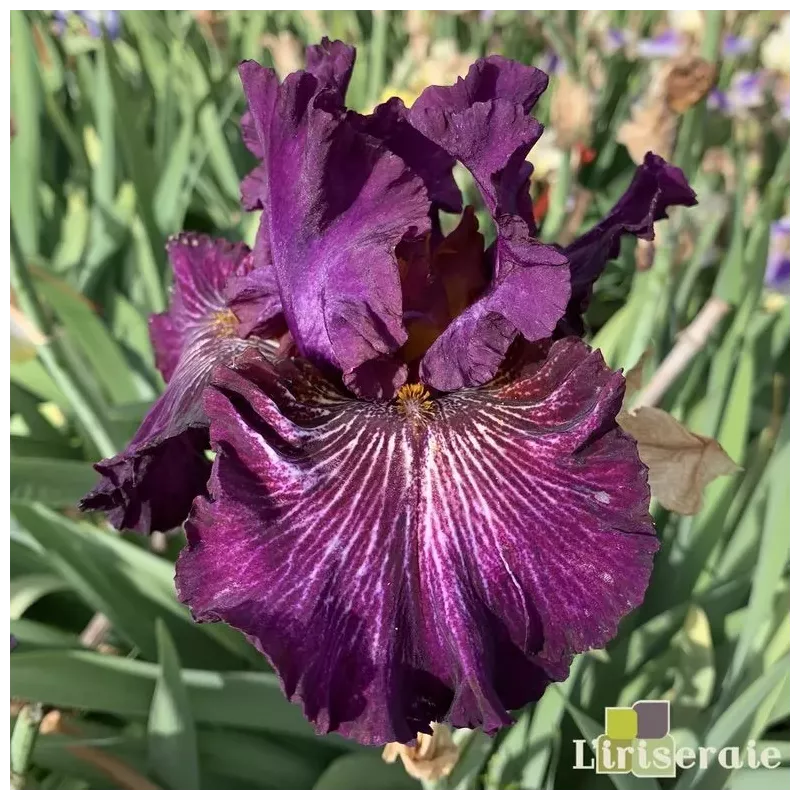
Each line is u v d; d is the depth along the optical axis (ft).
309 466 0.48
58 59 1.69
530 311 0.51
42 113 1.57
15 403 1.08
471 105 0.56
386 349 0.51
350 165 0.50
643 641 0.85
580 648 0.46
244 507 0.46
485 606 0.47
